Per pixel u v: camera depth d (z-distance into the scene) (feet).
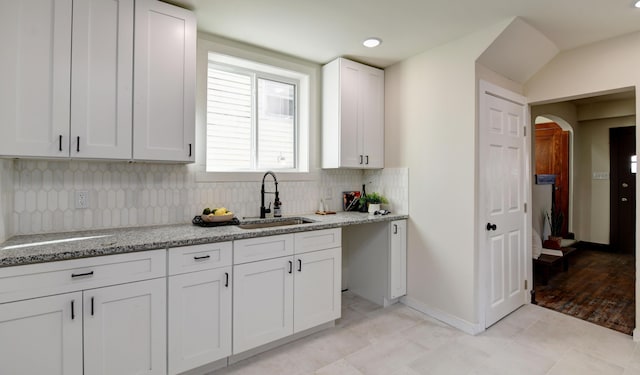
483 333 8.41
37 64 5.49
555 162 18.22
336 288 8.51
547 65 9.62
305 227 7.79
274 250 7.30
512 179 9.81
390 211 10.69
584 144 18.24
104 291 5.36
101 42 6.05
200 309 6.32
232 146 9.27
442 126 9.11
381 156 10.85
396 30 8.21
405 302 10.27
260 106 9.83
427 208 9.54
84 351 5.23
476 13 7.34
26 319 4.82
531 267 10.63
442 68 9.09
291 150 10.48
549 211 14.65
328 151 10.24
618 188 17.26
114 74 6.17
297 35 8.48
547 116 15.37
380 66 10.81
